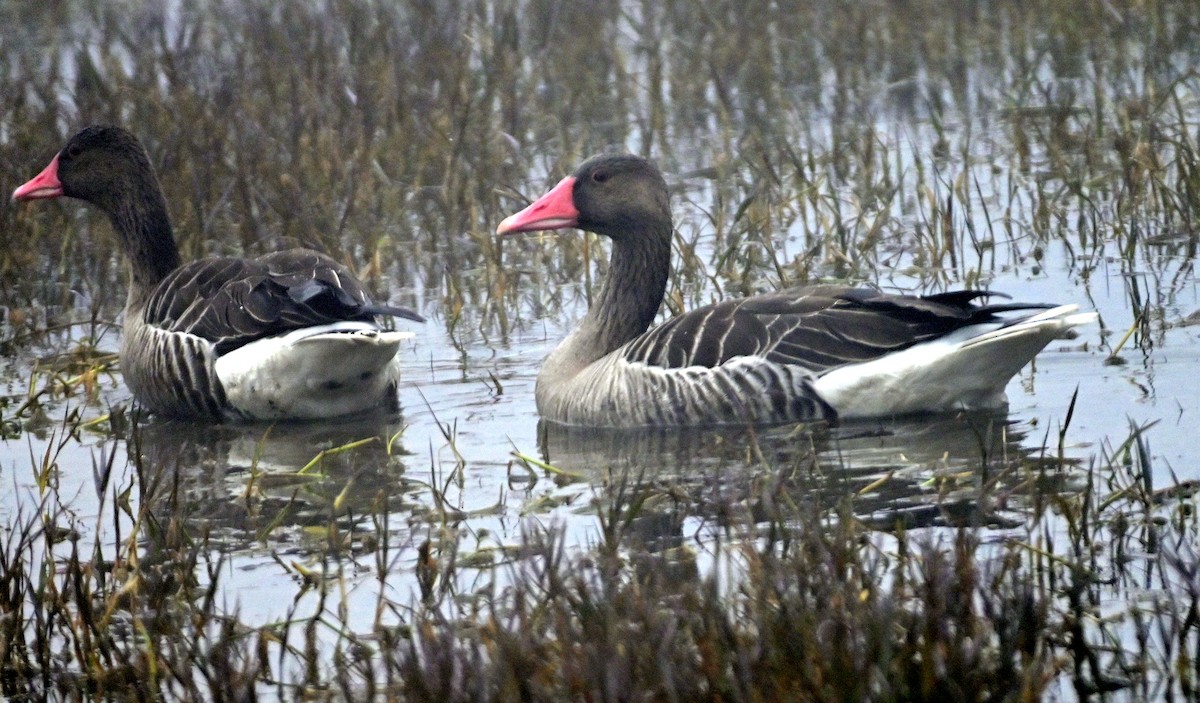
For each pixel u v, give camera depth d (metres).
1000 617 7.82
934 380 11.86
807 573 8.11
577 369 13.32
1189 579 8.05
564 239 17.61
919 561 8.45
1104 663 7.87
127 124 21.41
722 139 21.39
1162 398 11.95
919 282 15.73
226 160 19.94
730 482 10.59
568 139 21.48
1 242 17.59
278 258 13.82
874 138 20.41
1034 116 21.11
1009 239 16.80
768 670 7.23
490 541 9.81
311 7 27.00
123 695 8.28
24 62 24.05
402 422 13.04
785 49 24.92
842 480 10.52
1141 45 23.56
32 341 16.02
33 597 8.95
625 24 27.33
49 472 11.65
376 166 19.66
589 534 9.77
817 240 17.02
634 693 7.00
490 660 7.48
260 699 8.00
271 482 11.39
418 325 15.97
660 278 13.60
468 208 18.53
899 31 25.03
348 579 9.41
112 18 26.69
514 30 24.42
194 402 13.44
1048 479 10.24
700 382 12.21
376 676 8.07
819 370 12.02
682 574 8.59
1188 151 16.88
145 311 14.01
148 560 9.77
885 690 7.03
